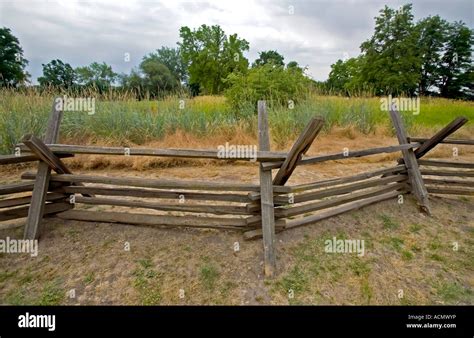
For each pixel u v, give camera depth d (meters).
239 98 6.38
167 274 1.98
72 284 1.87
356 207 2.99
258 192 2.30
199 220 2.42
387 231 2.76
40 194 2.27
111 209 2.84
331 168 4.46
